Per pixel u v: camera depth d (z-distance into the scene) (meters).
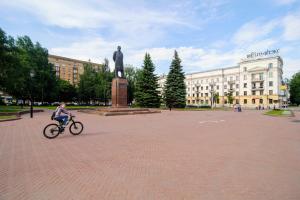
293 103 88.25
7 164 5.41
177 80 46.31
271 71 66.50
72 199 3.53
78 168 5.11
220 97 79.94
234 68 76.38
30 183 4.21
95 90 59.50
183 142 8.24
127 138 9.03
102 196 3.63
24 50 40.00
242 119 19.22
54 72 47.97
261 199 3.53
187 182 4.25
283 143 8.14
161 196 3.62
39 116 20.12
